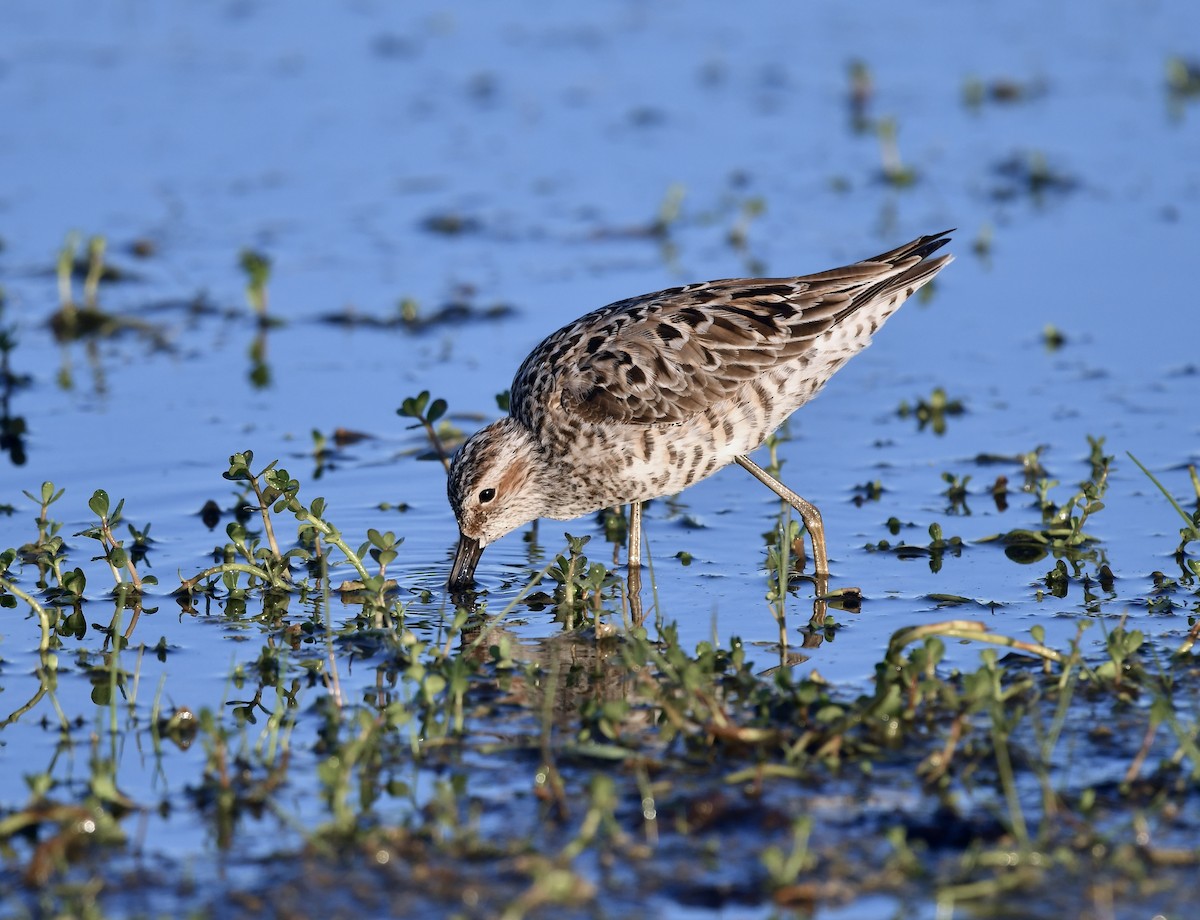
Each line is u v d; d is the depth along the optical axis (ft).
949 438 49.52
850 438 50.16
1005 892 24.64
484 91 87.15
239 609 38.65
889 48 93.71
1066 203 70.49
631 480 42.19
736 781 28.53
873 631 36.27
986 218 69.36
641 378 41.42
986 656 30.91
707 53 93.20
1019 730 30.37
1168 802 27.30
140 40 94.32
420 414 44.68
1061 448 47.85
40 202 71.87
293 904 25.00
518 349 57.88
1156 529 41.88
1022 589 38.47
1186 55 89.76
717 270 63.87
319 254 67.36
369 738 29.66
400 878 25.64
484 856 26.21
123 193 73.15
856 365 56.13
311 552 40.27
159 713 32.42
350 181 75.20
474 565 41.57
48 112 82.48
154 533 43.65
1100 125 80.18
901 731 30.27
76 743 31.24
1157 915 23.93
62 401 53.93
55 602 38.83
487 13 100.94
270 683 34.14
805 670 33.99
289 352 58.23
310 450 49.83
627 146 79.87
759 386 42.04
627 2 102.47
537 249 67.56
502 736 30.96
